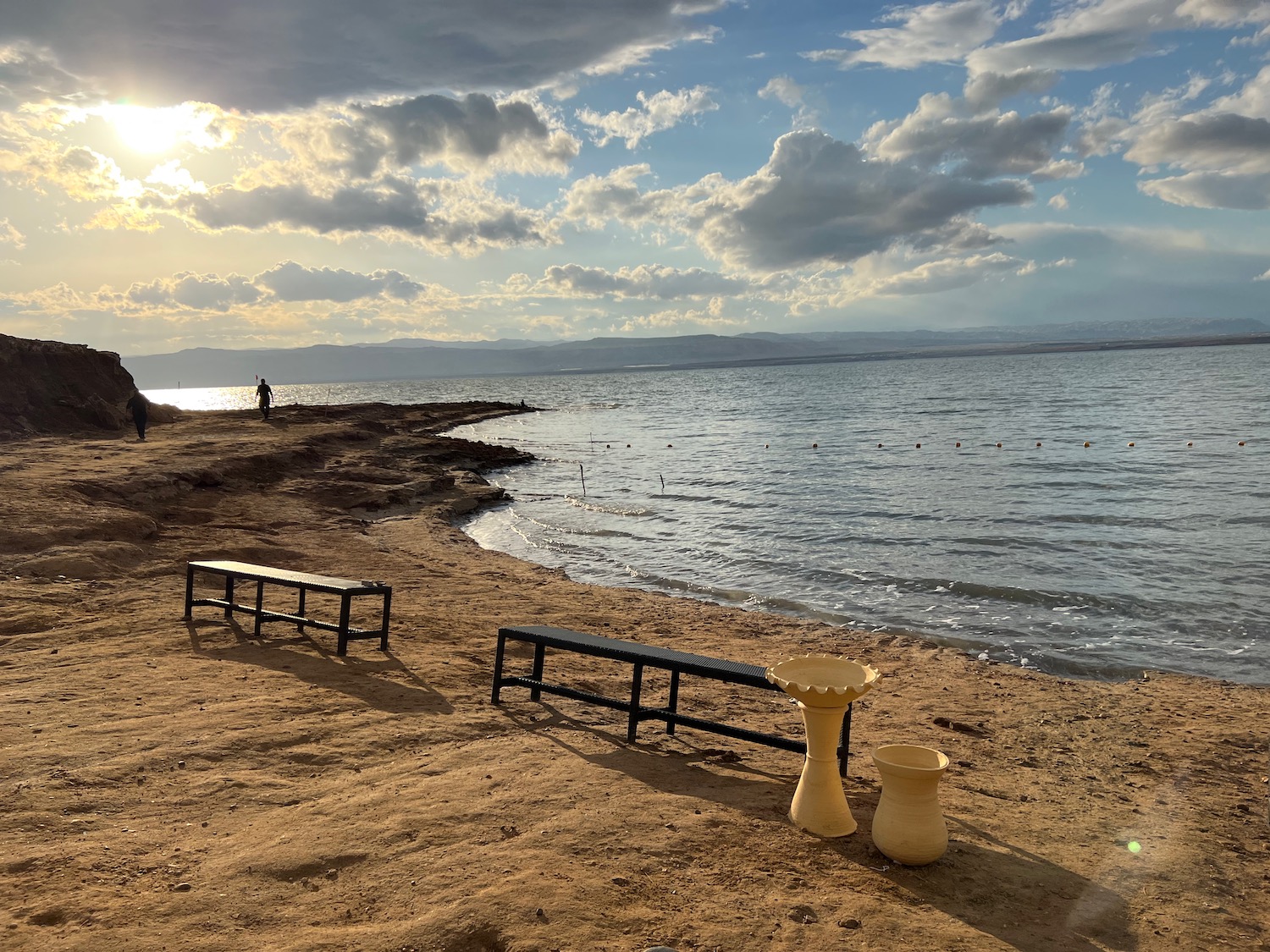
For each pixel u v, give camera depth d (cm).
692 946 324
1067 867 427
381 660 773
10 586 970
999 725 732
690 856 405
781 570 1567
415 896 350
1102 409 5856
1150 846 468
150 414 3934
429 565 1466
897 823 409
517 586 1328
